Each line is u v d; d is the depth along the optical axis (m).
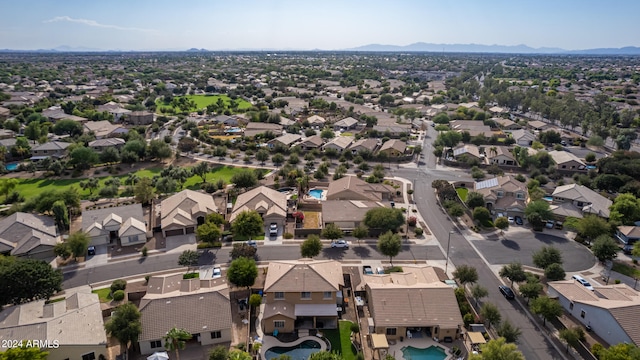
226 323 58.09
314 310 61.72
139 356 55.66
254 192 103.44
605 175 119.81
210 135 182.12
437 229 95.19
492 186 108.50
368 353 56.84
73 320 56.81
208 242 86.44
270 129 183.12
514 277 70.81
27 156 147.75
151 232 89.00
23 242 79.44
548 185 124.00
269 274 66.06
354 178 117.06
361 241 88.69
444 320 59.22
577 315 64.38
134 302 67.06
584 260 81.94
